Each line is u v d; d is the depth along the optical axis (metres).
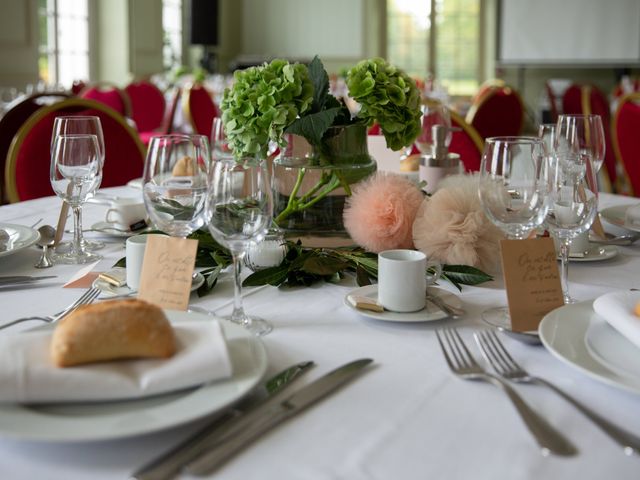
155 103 6.08
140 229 1.31
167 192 0.90
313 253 1.03
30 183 1.98
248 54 10.02
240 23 10.01
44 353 0.61
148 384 0.60
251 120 1.08
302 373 0.70
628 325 0.71
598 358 0.68
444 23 9.52
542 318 0.81
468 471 0.53
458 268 0.99
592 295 0.98
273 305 0.93
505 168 0.86
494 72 9.30
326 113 1.08
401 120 1.15
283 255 1.04
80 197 1.17
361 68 1.15
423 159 1.44
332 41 9.66
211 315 0.80
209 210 0.79
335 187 1.14
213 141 1.98
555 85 8.69
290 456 0.54
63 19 7.06
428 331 0.83
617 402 0.64
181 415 0.56
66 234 1.32
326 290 1.00
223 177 0.78
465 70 9.57
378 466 0.53
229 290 0.99
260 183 0.79
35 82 6.49
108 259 1.15
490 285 1.03
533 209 0.87
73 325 0.61
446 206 1.03
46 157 2.01
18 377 0.58
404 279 0.86
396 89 1.14
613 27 8.74
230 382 0.62
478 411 0.62
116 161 2.18
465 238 1.01
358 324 0.85
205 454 0.53
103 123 2.16
